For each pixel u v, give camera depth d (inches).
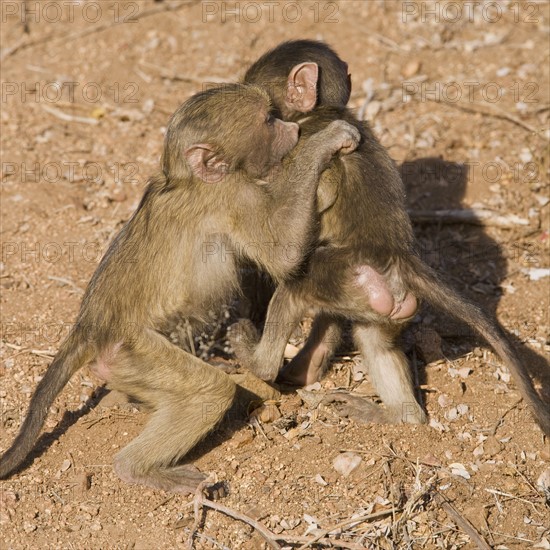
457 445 434.3
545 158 610.2
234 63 725.3
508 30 750.5
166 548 385.7
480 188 608.1
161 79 716.7
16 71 725.9
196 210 425.1
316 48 478.6
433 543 394.6
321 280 422.6
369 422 440.5
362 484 412.5
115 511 401.4
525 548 393.4
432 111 676.1
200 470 422.3
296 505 404.5
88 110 684.7
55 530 392.5
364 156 435.5
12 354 485.4
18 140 652.7
